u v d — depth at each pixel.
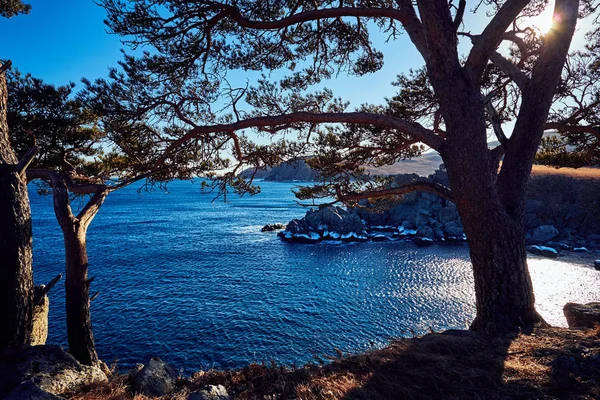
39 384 3.86
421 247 44.16
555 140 9.42
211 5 5.64
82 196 8.07
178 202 125.00
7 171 4.90
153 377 4.21
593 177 47.41
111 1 5.34
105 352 17.50
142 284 29.00
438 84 5.02
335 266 35.56
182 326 20.66
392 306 24.06
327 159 7.96
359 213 57.28
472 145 4.96
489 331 4.87
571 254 36.47
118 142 6.42
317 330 20.27
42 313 6.52
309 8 7.42
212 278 31.08
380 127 7.83
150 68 6.07
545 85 5.10
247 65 7.19
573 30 4.84
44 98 7.83
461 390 3.25
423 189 6.71
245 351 17.72
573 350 3.87
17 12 8.26
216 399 3.32
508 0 4.53
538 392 3.12
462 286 27.92
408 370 3.68
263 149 7.65
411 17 5.70
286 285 29.17
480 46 4.88
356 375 3.75
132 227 62.16
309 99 7.50
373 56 8.23
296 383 3.75
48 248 41.56
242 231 58.47
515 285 5.08
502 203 5.51
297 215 82.31
